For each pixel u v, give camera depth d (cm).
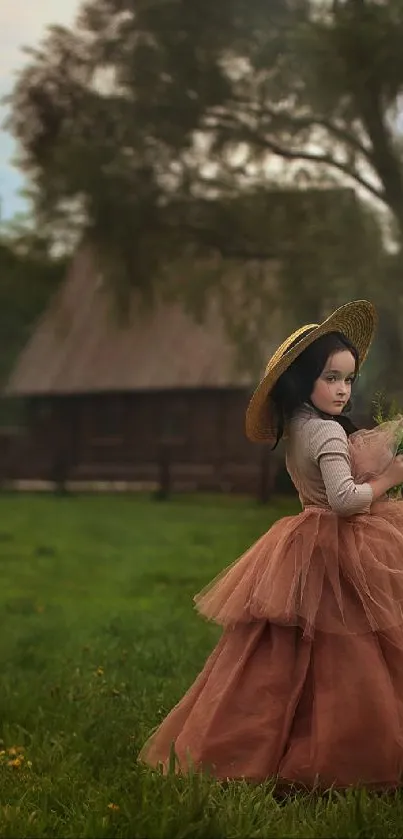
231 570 425
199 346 3391
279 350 428
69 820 369
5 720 536
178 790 370
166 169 2234
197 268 2369
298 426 419
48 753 469
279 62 2012
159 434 3500
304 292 2072
